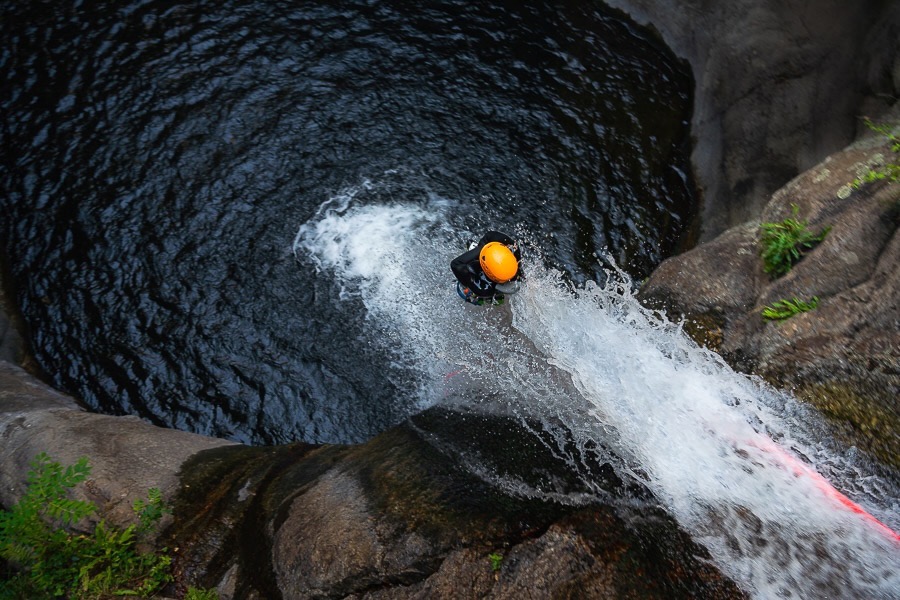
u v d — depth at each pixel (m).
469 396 5.76
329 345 6.93
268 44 9.38
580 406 5.25
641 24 9.41
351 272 7.44
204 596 4.12
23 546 4.23
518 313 6.55
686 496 4.26
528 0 9.91
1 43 9.19
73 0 9.71
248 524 4.64
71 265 7.41
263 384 6.70
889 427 4.19
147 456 5.00
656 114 8.66
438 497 4.34
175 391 6.63
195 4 9.81
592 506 4.14
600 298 6.80
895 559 3.86
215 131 8.48
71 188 7.96
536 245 7.58
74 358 6.80
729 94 7.93
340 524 4.30
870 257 4.85
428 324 6.94
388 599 3.89
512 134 8.56
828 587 3.79
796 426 4.54
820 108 6.88
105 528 4.44
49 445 4.88
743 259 5.62
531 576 3.75
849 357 4.50
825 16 7.03
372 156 8.34
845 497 4.16
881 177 5.12
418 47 9.44
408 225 7.78
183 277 7.36
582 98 8.89
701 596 3.70
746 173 7.40
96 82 8.88
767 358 4.92
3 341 6.61
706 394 4.99
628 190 8.05
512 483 4.39
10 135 8.35
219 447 5.40
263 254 7.55
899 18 6.24
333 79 9.05
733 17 8.12
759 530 4.03
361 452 5.16
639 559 3.82
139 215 7.78
